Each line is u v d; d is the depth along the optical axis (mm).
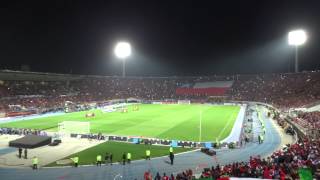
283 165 25906
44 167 35938
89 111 90500
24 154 40844
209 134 55219
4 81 104688
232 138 51906
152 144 46750
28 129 57406
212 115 81375
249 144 46875
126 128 60656
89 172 34062
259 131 57938
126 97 128250
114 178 32031
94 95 121875
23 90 106688
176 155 40938
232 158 39031
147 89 137750
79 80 132625
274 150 42719
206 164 36625
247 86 128625
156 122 68625
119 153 41969
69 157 39938
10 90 103062
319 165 25359
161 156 40469
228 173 25609
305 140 39250
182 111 90812
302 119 59938
